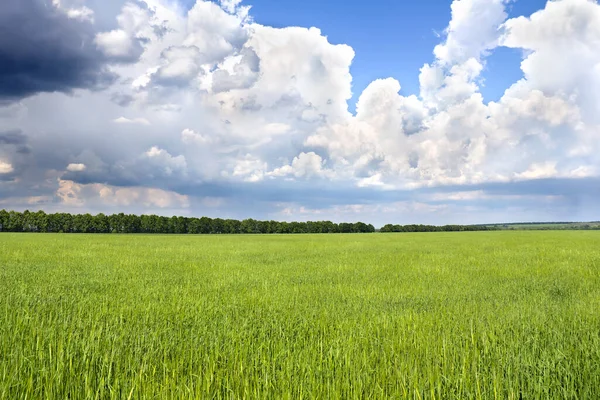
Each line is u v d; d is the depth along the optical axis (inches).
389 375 146.7
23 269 500.4
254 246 1125.7
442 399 135.2
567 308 275.3
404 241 1483.8
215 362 158.1
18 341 177.8
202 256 762.2
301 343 187.8
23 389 129.9
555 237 1803.6
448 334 197.2
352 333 203.0
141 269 530.6
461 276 466.6
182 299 301.4
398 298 321.4
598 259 674.8
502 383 143.0
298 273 494.3
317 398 127.4
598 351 167.8
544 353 167.6
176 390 132.1
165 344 178.2
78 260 639.1
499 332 204.5
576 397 134.0
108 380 138.4
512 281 423.5
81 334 194.2
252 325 222.1
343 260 682.8
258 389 129.3
